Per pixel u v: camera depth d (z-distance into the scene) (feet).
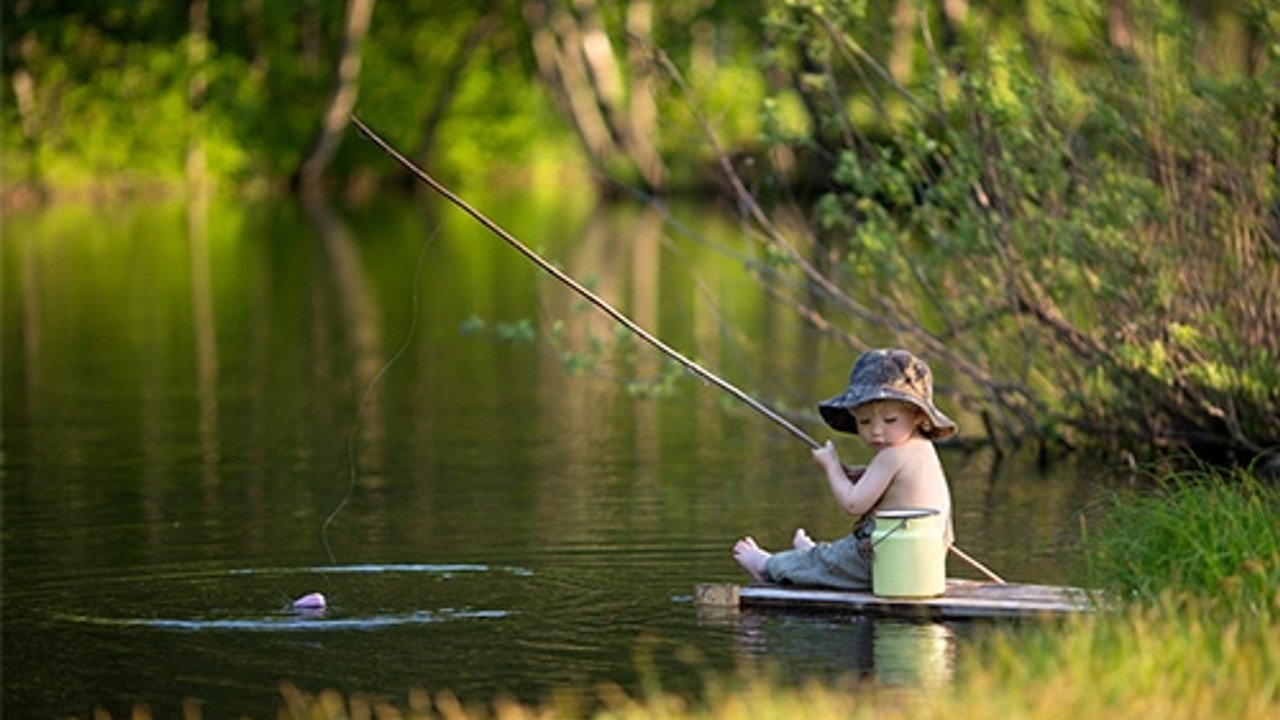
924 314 94.73
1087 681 39.42
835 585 51.31
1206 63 70.54
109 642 48.14
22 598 52.95
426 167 308.81
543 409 89.92
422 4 317.42
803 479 71.77
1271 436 73.31
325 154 299.99
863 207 76.84
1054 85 73.56
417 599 52.54
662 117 89.04
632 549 59.21
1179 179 71.77
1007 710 38.19
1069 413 78.13
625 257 176.35
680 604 51.67
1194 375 73.05
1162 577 47.83
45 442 80.84
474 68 323.78
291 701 42.93
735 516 64.59
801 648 46.57
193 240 200.75
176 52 291.79
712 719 39.73
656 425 85.20
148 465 75.00
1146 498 59.72
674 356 54.03
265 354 110.42
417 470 73.87
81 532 61.98
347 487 70.08
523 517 64.28
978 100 73.97
